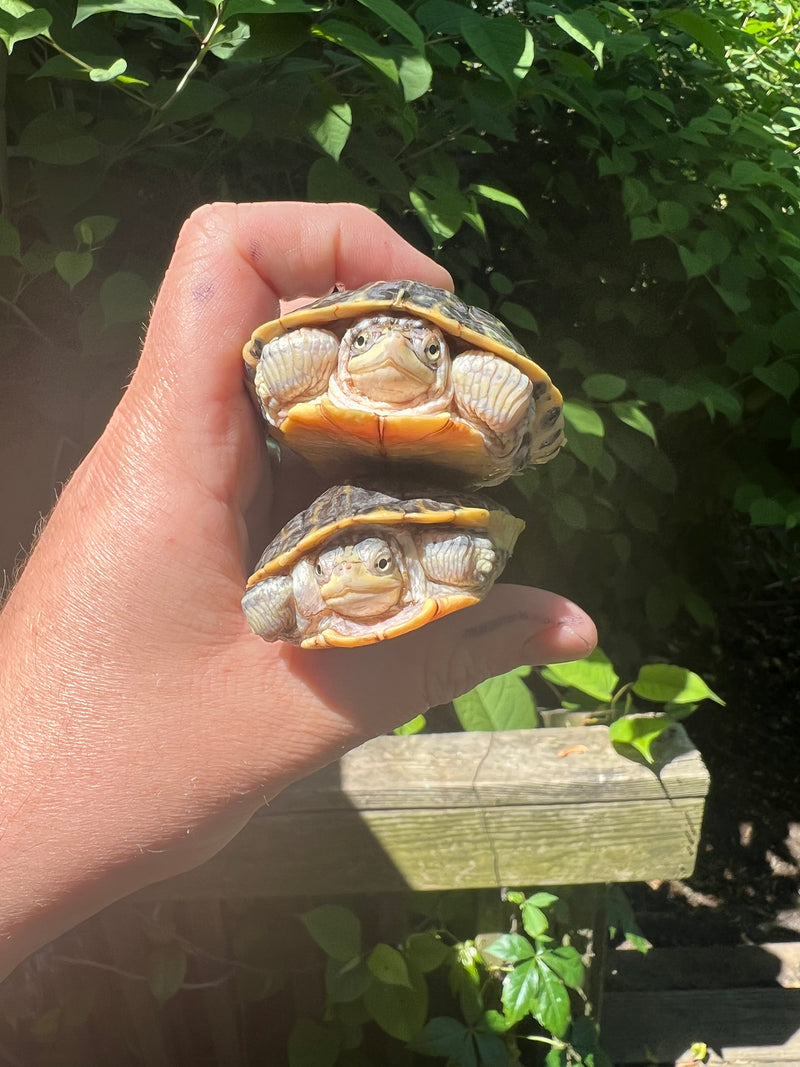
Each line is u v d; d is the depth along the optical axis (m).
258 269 0.24
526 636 0.23
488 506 0.21
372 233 0.25
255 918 0.32
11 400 0.33
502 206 0.39
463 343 0.20
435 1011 0.35
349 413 0.19
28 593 0.23
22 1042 0.35
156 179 0.36
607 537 0.47
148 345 0.23
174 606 0.22
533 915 0.30
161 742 0.22
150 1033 0.34
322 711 0.22
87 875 0.22
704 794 0.29
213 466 0.22
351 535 0.20
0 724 0.22
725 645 0.64
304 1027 0.33
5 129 0.32
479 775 0.29
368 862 0.30
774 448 0.47
